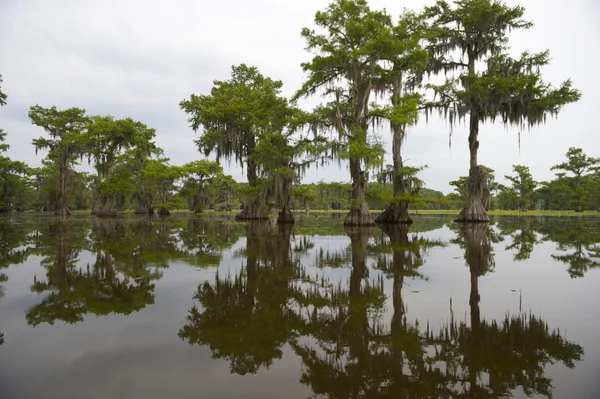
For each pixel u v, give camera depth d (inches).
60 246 466.9
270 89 1153.4
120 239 556.4
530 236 620.4
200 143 1222.3
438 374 129.6
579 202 2442.2
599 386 118.8
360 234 657.0
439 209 3550.7
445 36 1027.9
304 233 679.1
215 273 303.0
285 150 983.0
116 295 233.8
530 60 948.6
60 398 109.1
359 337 166.2
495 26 981.2
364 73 846.5
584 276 288.7
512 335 165.3
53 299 224.1
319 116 901.8
